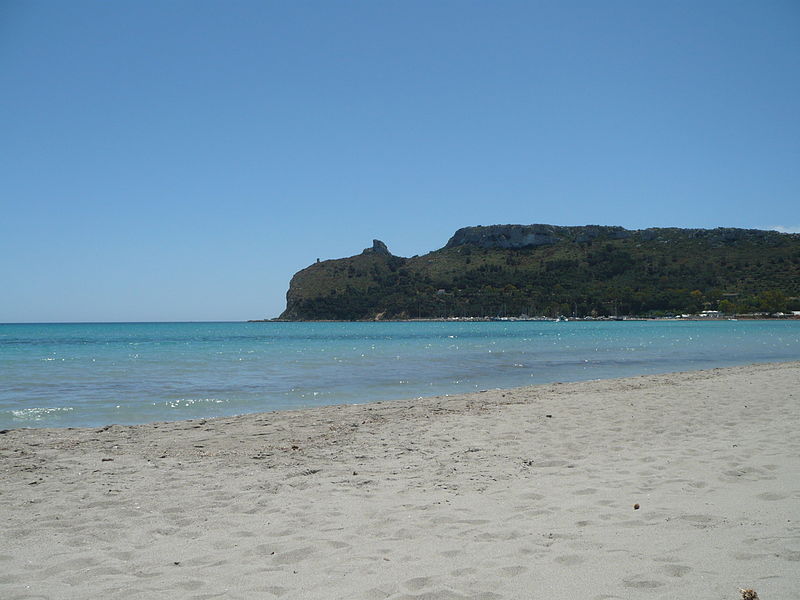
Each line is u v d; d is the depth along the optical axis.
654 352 36.09
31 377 22.00
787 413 11.05
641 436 9.32
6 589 3.99
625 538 4.65
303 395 16.94
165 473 7.40
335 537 4.97
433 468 7.49
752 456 7.51
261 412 13.69
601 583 3.78
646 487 6.26
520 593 3.69
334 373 23.42
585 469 7.24
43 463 8.00
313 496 6.29
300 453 8.55
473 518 5.38
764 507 5.28
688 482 6.38
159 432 10.44
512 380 20.73
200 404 15.10
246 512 5.77
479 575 4.01
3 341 61.41
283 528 5.25
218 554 4.64
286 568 4.31
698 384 16.16
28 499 6.25
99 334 90.12
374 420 11.39
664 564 4.03
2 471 7.53
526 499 5.98
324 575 4.14
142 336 79.38
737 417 10.80
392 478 7.02
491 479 6.88
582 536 4.75
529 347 42.53
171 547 4.81
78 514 5.73
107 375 22.86
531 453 8.28
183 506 5.97
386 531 5.10
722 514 5.13
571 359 30.62
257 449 8.88
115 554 4.66
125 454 8.59
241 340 62.59
